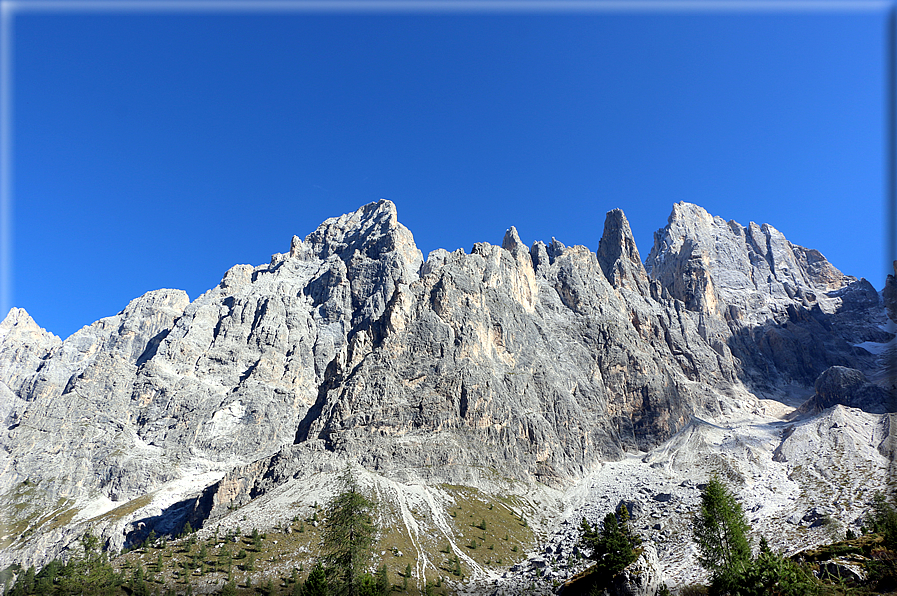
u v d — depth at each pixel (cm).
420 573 18488
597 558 13112
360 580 11456
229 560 18325
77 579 18275
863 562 10212
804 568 10281
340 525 11994
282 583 16912
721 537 11788
